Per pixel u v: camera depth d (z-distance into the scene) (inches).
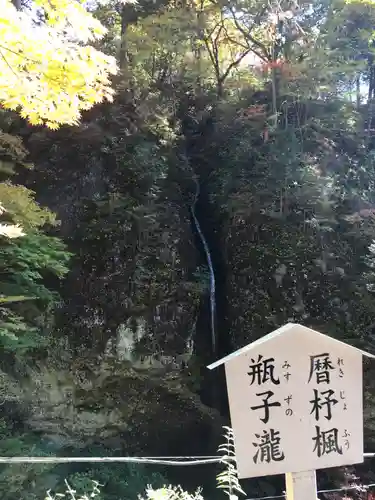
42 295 286.0
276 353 107.2
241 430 104.0
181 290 374.0
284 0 426.9
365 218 387.2
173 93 456.4
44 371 333.1
